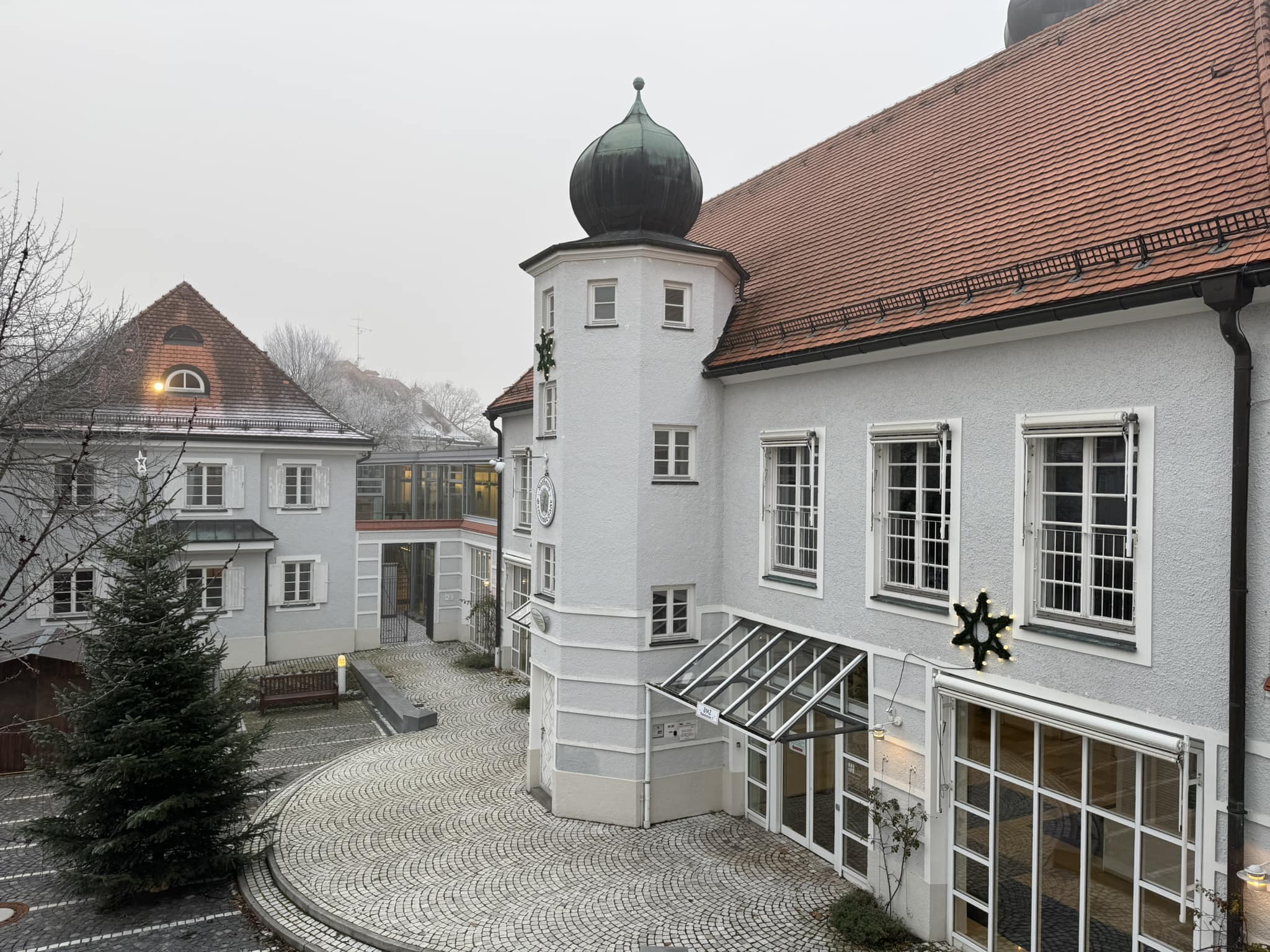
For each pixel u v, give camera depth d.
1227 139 8.65
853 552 11.42
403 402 93.25
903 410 10.62
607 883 11.59
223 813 11.62
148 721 11.05
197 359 26.11
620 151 13.80
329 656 26.69
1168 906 7.72
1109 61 11.91
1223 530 7.27
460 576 29.27
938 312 9.99
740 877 11.76
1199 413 7.47
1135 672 7.92
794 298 13.53
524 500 23.45
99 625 11.38
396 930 10.36
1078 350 8.52
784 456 13.19
